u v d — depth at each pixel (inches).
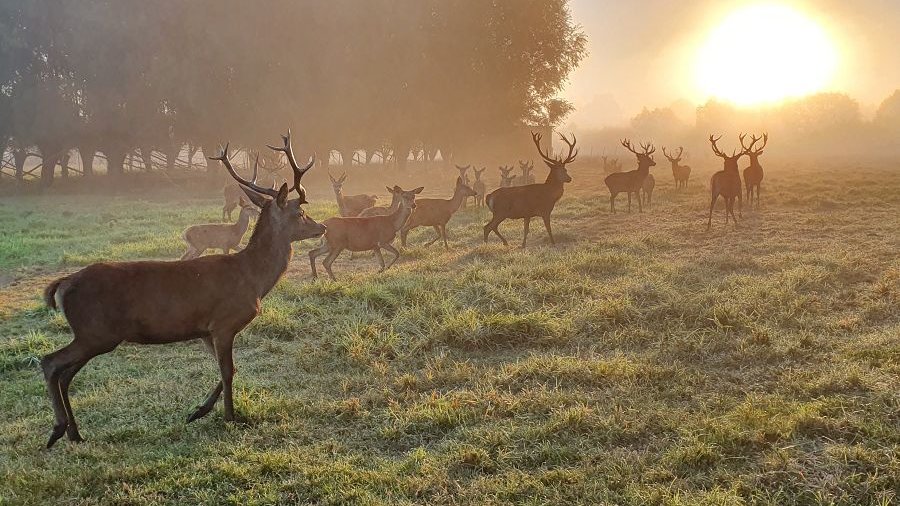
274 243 254.7
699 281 415.2
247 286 244.1
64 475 198.5
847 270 423.8
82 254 594.6
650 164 807.7
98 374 294.2
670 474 187.5
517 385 261.9
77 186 1625.2
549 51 1815.9
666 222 709.9
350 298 398.0
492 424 225.6
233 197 822.5
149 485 192.9
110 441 227.5
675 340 299.9
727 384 255.4
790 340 297.9
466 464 200.4
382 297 388.2
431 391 263.9
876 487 175.8
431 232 701.3
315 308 377.7
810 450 198.2
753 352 283.0
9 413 255.4
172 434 231.6
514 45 1761.8
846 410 220.7
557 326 320.5
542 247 577.3
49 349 324.8
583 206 861.2
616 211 823.7
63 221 887.7
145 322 226.4
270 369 297.4
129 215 941.2
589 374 263.6
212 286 235.6
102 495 189.9
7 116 1487.5
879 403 223.0
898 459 186.4
